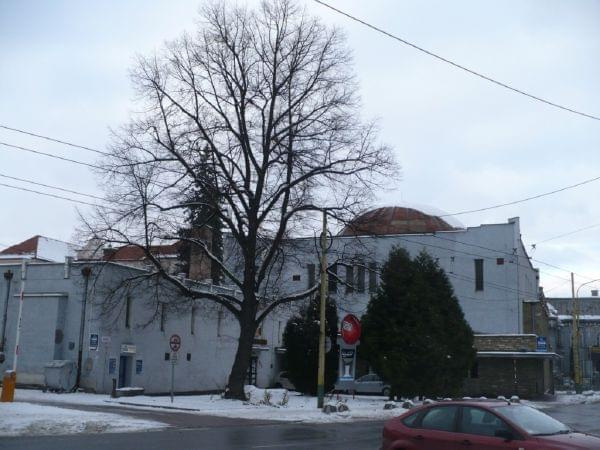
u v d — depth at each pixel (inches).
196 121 1296.8
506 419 408.2
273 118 1325.0
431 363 1333.7
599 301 3838.6
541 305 2277.3
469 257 2142.0
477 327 2100.1
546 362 2078.0
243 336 1321.4
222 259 1612.9
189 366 1652.3
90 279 1386.6
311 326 1555.1
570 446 374.3
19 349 1418.6
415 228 2284.7
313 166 1302.9
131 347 1440.7
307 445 673.0
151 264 1547.7
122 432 778.2
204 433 788.0
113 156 1205.7
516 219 2121.1
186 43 1315.2
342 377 1354.6
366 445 678.5
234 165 1321.4
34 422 783.7
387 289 1421.0
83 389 1352.1
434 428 436.1
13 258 2203.5
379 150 1838.1
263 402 1270.9
